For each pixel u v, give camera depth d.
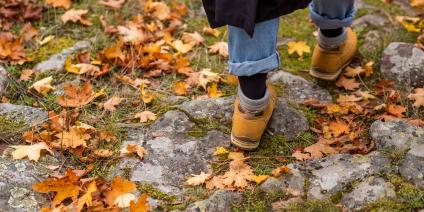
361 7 3.32
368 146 2.35
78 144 2.32
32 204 2.04
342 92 2.74
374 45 3.02
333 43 2.69
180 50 3.01
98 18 3.25
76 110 2.55
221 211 2.03
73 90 2.65
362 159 2.19
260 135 2.34
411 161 2.12
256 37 2.07
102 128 2.47
